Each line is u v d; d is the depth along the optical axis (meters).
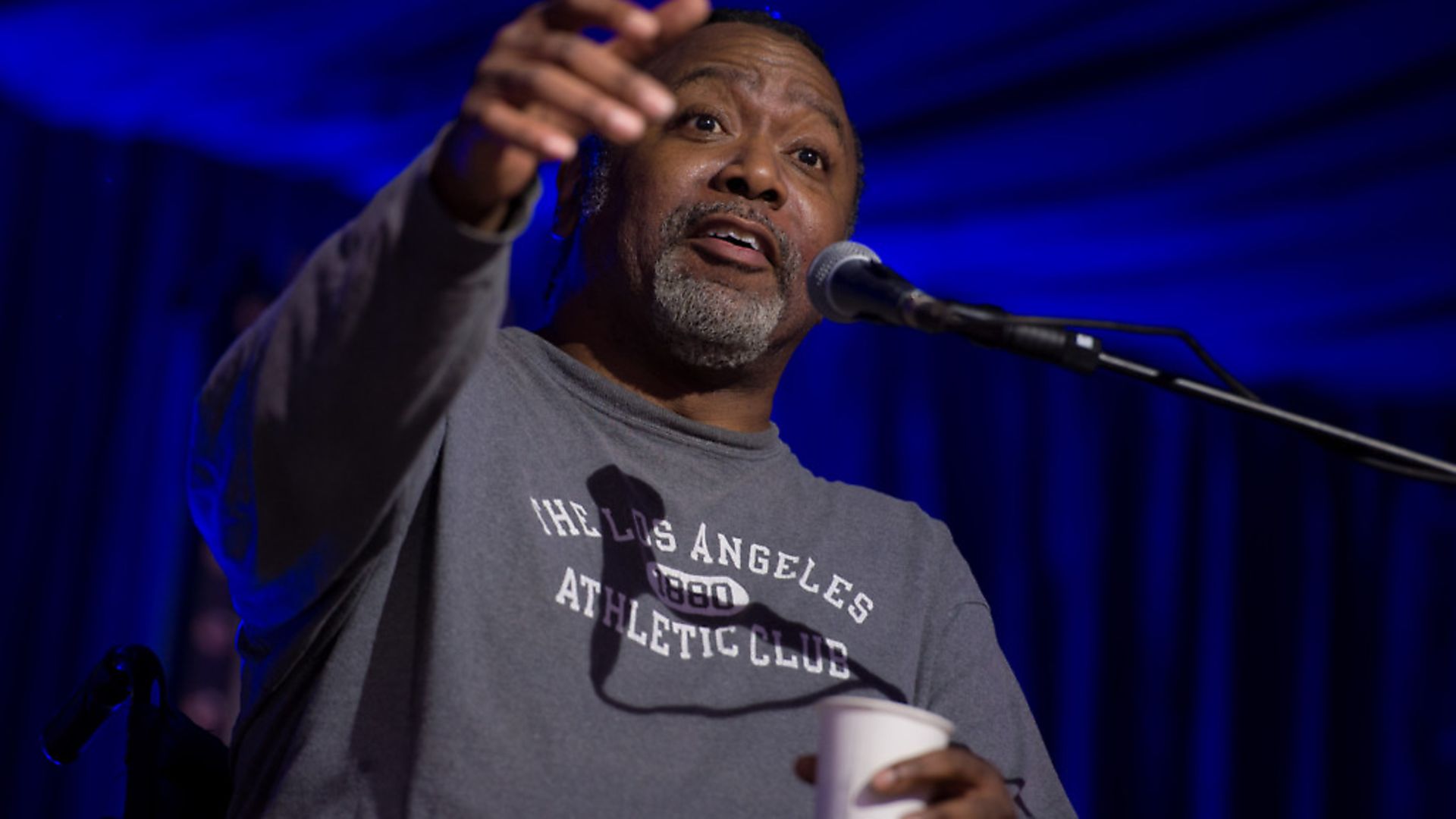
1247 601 17.44
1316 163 13.21
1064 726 16.50
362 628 3.11
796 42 4.26
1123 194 14.09
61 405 12.55
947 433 16.61
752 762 3.18
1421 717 17.20
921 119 12.98
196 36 11.74
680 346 3.79
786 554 3.62
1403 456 2.86
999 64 12.02
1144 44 11.62
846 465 16.12
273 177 13.76
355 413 2.63
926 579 3.84
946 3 10.98
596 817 2.98
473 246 2.49
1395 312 15.93
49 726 3.79
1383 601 17.55
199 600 12.30
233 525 2.88
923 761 2.44
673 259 3.77
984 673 3.81
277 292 13.20
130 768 3.53
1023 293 16.30
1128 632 16.94
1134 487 17.30
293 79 12.35
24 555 12.17
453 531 3.18
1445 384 17.42
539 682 3.09
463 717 2.97
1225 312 16.42
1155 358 17.53
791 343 3.95
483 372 3.56
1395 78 11.78
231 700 12.15
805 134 4.01
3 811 11.64
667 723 3.16
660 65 4.07
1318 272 15.31
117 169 13.13
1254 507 17.69
